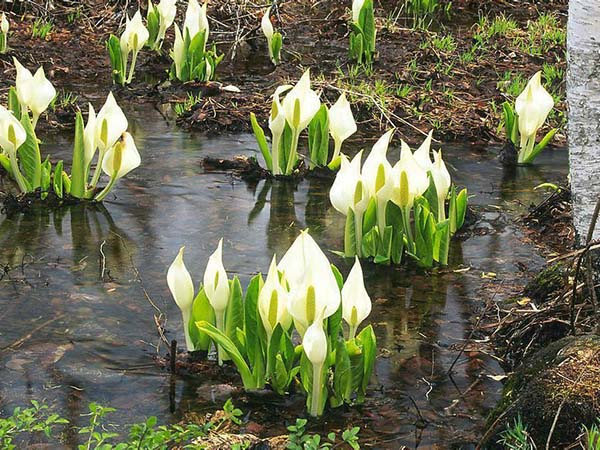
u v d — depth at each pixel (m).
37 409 5.54
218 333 6.13
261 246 8.57
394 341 7.00
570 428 5.34
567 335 6.52
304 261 5.82
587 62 7.22
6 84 13.10
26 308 7.28
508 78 14.21
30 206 9.23
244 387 6.27
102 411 5.43
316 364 5.82
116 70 13.33
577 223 7.47
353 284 6.20
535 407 5.47
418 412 6.06
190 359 6.65
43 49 14.98
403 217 8.20
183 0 17.59
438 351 6.88
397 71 14.62
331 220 9.27
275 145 10.18
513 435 5.30
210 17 16.48
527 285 7.70
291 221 9.20
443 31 17.47
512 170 10.83
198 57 13.47
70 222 8.95
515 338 6.90
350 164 8.15
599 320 6.34
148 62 14.59
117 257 8.23
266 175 10.29
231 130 11.83
